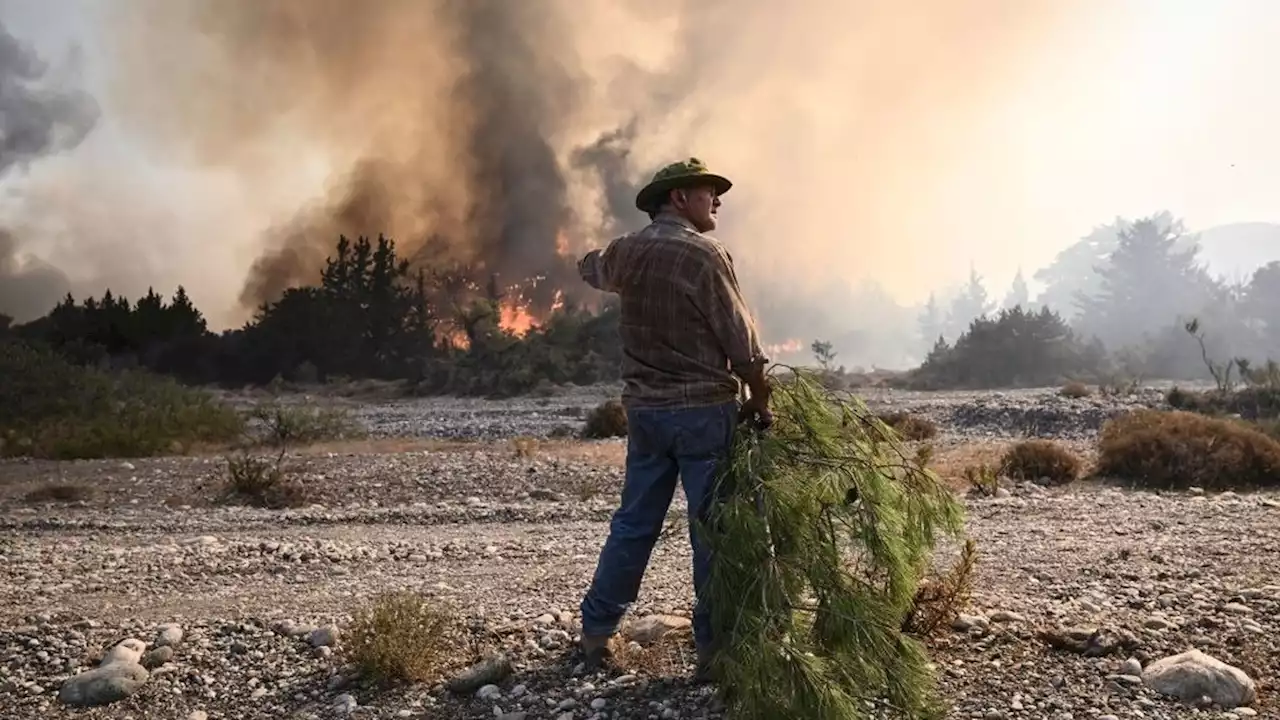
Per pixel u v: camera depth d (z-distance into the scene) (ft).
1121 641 13.32
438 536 27.78
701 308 11.82
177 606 17.99
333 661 14.17
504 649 14.37
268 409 87.25
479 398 135.74
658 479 12.83
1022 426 65.67
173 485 43.39
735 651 10.73
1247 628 13.82
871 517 11.51
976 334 144.15
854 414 12.70
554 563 21.95
